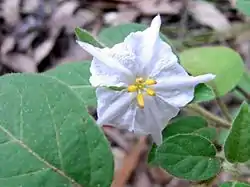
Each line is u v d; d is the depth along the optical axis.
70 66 0.07
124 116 0.06
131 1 0.19
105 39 0.08
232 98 0.15
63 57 0.18
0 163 0.05
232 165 0.06
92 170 0.06
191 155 0.06
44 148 0.05
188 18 0.18
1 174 0.05
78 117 0.06
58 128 0.06
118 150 0.15
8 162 0.05
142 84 0.06
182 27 0.16
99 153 0.06
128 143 0.16
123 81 0.06
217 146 0.07
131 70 0.06
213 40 0.15
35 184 0.05
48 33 0.19
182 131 0.08
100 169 0.06
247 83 0.11
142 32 0.06
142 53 0.06
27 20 0.19
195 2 0.18
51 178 0.05
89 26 0.19
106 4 0.19
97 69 0.06
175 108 0.06
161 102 0.06
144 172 0.15
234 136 0.06
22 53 0.18
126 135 0.16
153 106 0.06
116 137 0.16
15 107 0.06
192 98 0.06
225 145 0.06
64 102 0.06
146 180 0.15
